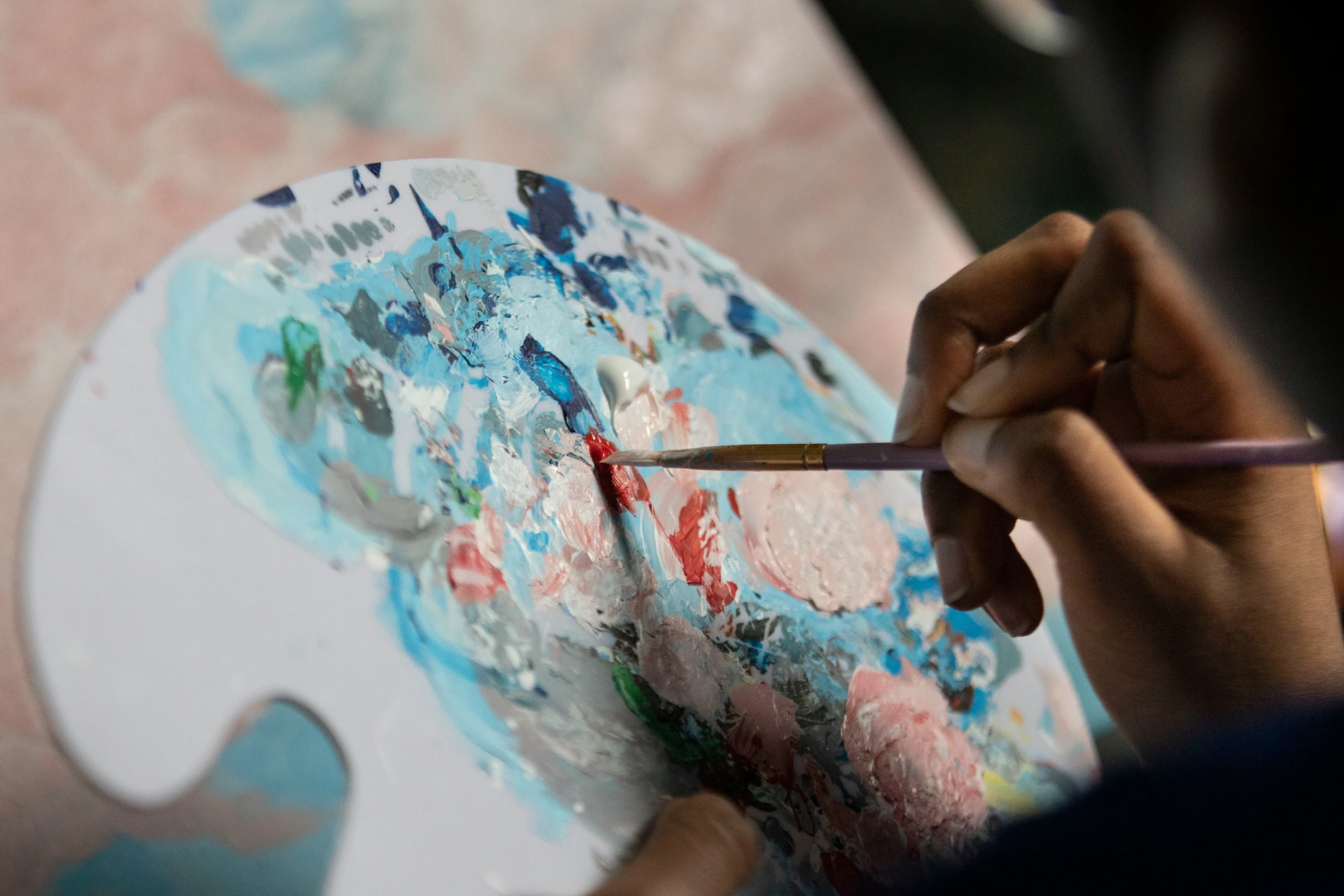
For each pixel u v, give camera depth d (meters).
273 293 0.47
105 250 0.92
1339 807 0.34
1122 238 0.51
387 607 0.44
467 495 0.51
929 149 1.29
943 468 0.55
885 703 0.67
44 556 0.36
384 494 0.47
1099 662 0.54
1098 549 0.49
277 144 1.05
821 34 1.34
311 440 0.45
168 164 0.99
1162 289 0.51
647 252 0.73
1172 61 0.15
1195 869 0.35
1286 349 0.17
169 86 1.02
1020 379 0.53
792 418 0.76
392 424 0.49
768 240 1.20
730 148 1.25
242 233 0.48
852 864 0.58
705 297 0.76
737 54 1.30
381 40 1.14
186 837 0.44
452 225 0.59
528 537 0.53
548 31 1.23
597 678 0.52
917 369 0.58
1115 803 0.38
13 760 0.64
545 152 1.18
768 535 0.70
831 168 1.26
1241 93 0.14
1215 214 0.16
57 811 0.61
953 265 1.25
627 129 1.22
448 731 0.42
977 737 0.70
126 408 0.40
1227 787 0.36
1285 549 0.51
